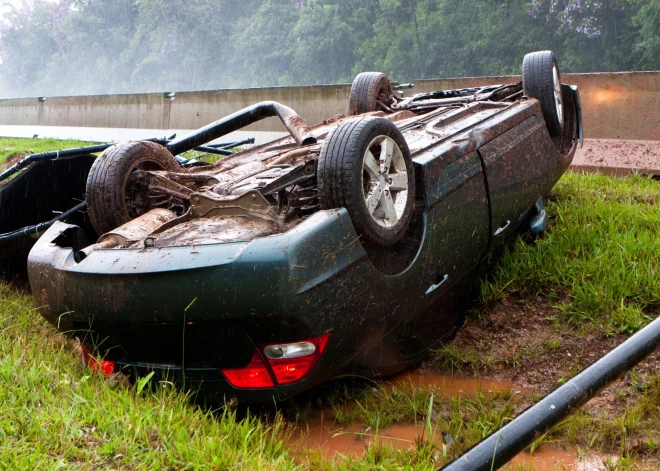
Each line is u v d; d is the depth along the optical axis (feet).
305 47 206.49
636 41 145.79
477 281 16.25
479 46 167.02
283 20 225.76
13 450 9.08
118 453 9.40
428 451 11.09
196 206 13.17
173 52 258.98
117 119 44.60
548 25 157.89
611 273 16.11
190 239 12.03
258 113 17.34
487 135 15.53
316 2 204.74
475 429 11.72
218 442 9.99
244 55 234.79
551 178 18.43
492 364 14.71
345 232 11.62
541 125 18.02
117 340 12.09
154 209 14.24
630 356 7.39
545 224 18.22
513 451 6.47
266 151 17.21
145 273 11.23
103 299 11.66
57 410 10.22
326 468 10.66
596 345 14.75
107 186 14.20
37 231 17.52
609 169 25.57
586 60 151.33
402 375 14.62
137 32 289.12
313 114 34.24
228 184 13.80
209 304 11.02
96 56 315.78
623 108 25.52
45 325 15.98
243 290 10.86
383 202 12.41
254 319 10.96
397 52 178.40
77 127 47.96
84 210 18.01
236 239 11.86
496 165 15.55
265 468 9.57
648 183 23.26
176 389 11.95
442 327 15.15
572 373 14.12
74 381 11.55
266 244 11.02
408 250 13.33
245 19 245.04
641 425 12.02
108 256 11.87
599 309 15.33
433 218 13.52
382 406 12.85
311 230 11.27
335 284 11.32
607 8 148.56
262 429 11.84
